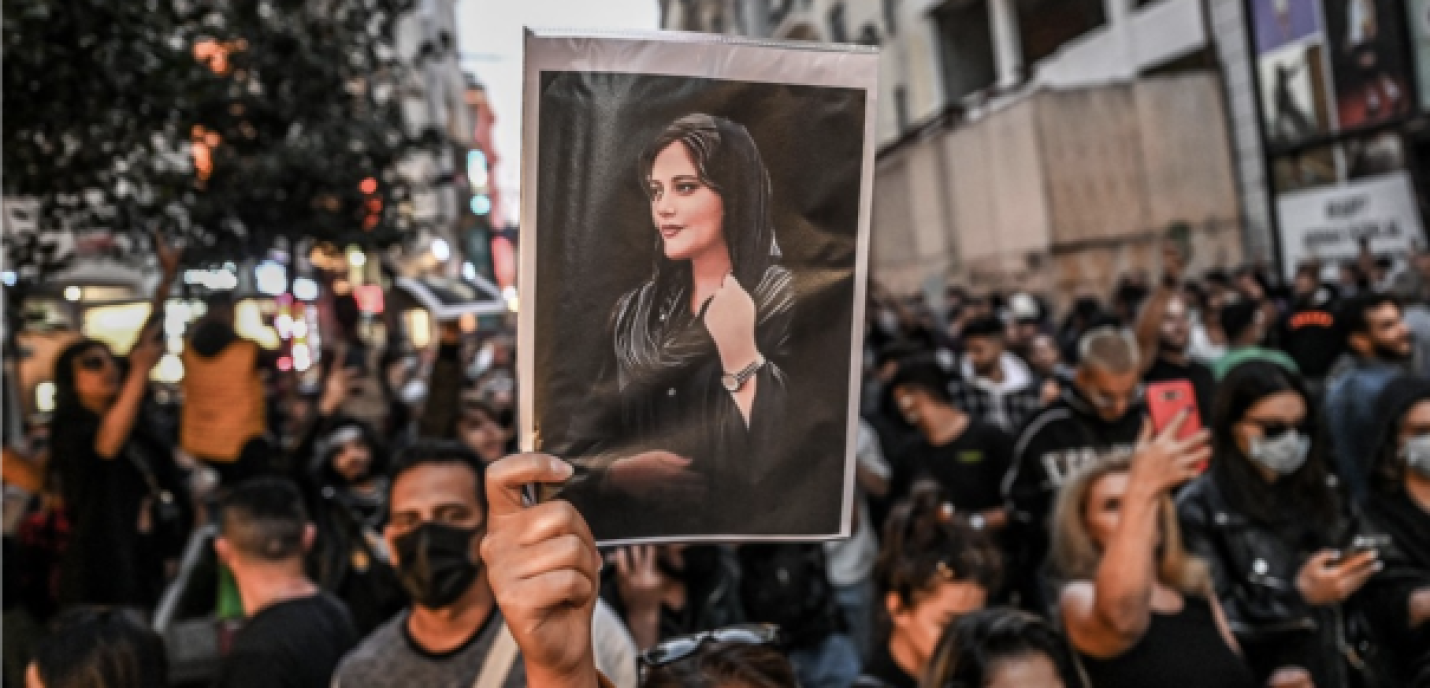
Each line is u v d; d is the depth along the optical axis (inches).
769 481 65.2
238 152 246.8
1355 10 708.0
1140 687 117.5
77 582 184.5
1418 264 502.0
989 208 884.6
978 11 1200.8
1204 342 387.2
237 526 130.9
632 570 150.6
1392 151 695.1
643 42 62.7
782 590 171.9
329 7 264.1
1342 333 221.9
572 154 62.5
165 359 272.5
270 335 302.0
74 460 186.7
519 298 62.7
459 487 111.6
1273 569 136.1
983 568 121.1
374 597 176.6
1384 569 131.2
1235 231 824.3
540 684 53.8
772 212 64.4
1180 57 885.2
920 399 221.9
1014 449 217.2
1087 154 802.8
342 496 190.7
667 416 64.5
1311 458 139.9
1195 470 114.0
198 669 196.1
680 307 64.0
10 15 180.5
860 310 65.6
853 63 64.4
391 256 294.5
